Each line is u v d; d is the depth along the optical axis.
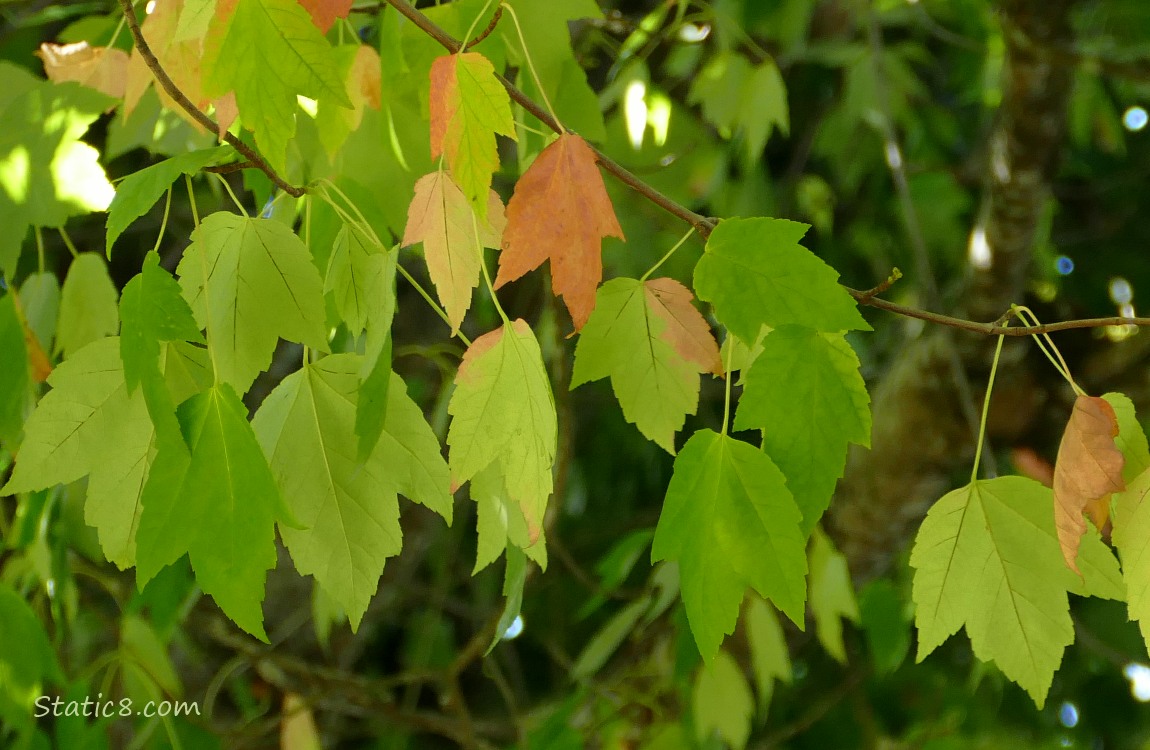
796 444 1.16
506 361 1.13
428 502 1.15
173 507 1.11
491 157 1.13
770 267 1.14
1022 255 1.86
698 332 1.18
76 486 1.45
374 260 1.15
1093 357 1.87
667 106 1.76
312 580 2.16
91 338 1.32
